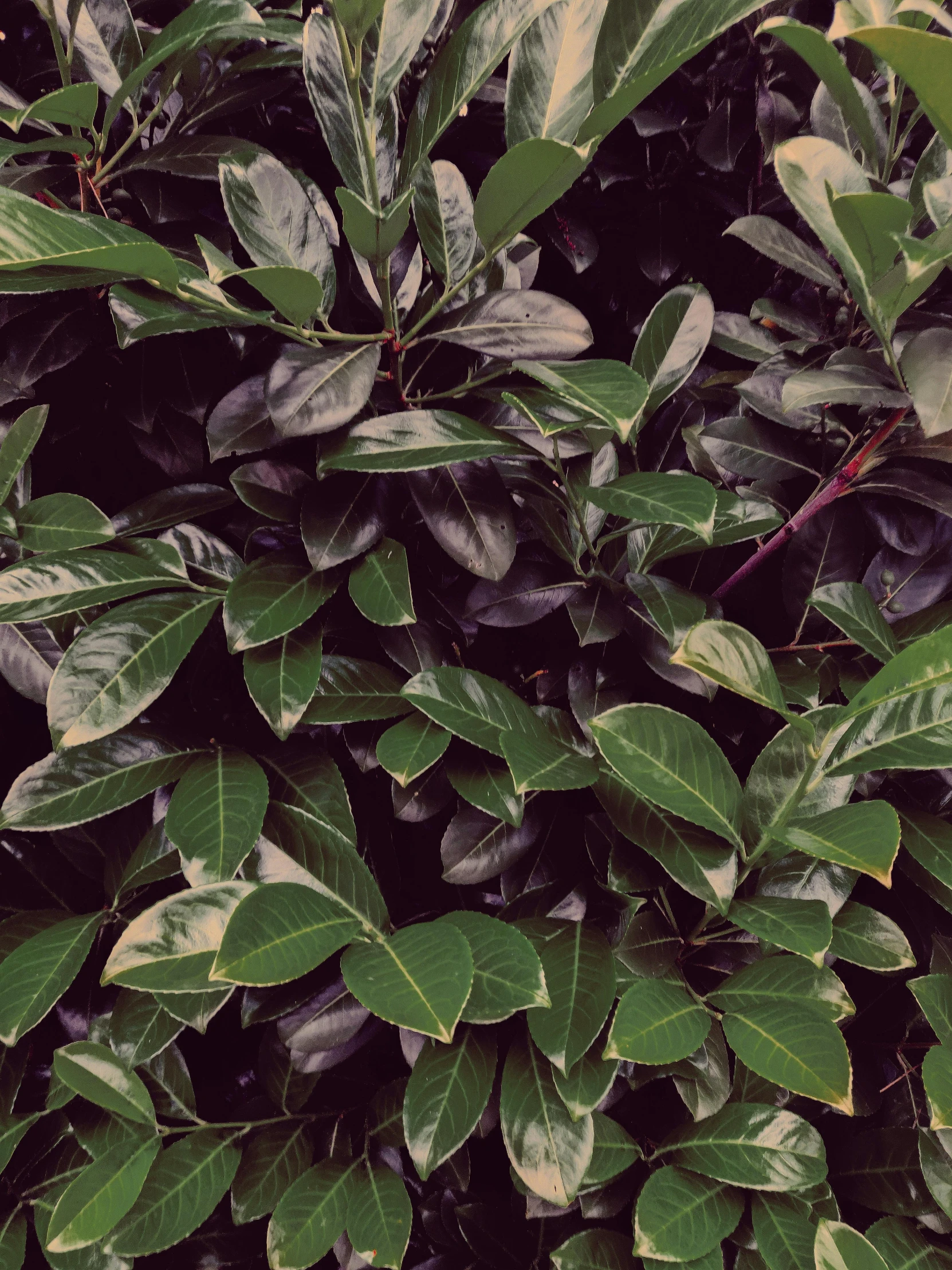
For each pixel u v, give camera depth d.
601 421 0.68
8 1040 0.67
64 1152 0.78
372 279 0.77
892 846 0.60
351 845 0.71
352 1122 0.80
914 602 0.84
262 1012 0.73
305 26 0.68
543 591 0.78
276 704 0.69
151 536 0.79
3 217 0.56
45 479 0.91
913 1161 0.75
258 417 0.75
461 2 0.93
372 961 0.65
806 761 0.69
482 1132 0.78
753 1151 0.70
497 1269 0.81
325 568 0.72
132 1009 0.74
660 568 0.83
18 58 0.89
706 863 0.68
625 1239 0.73
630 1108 0.80
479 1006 0.66
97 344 0.84
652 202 1.01
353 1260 0.77
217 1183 0.74
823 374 0.74
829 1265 0.65
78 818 0.70
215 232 0.82
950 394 0.65
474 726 0.70
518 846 0.77
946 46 0.56
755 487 0.86
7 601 0.68
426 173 0.74
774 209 0.99
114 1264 0.73
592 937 0.73
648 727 0.68
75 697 0.67
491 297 0.72
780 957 0.69
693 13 0.63
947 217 0.66
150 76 0.85
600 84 0.66
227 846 0.66
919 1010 0.83
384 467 0.68
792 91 0.96
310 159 0.94
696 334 0.79
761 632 0.88
